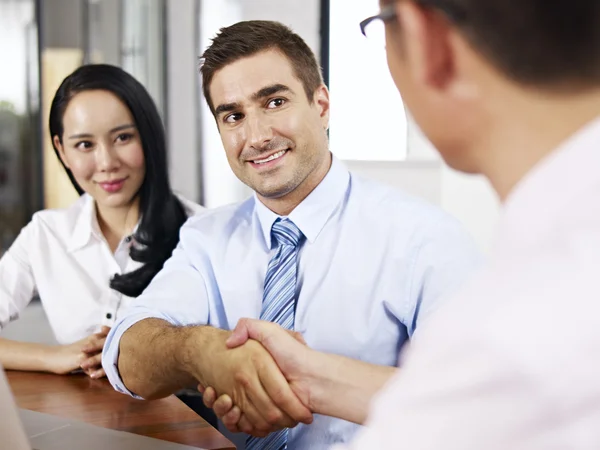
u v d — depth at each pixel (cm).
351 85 365
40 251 214
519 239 46
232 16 345
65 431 127
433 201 385
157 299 159
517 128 49
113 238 215
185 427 131
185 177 342
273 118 149
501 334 42
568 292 41
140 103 201
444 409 43
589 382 40
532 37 46
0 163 326
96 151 200
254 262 163
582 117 47
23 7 321
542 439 41
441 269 146
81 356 173
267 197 156
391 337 153
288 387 118
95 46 332
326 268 155
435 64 51
